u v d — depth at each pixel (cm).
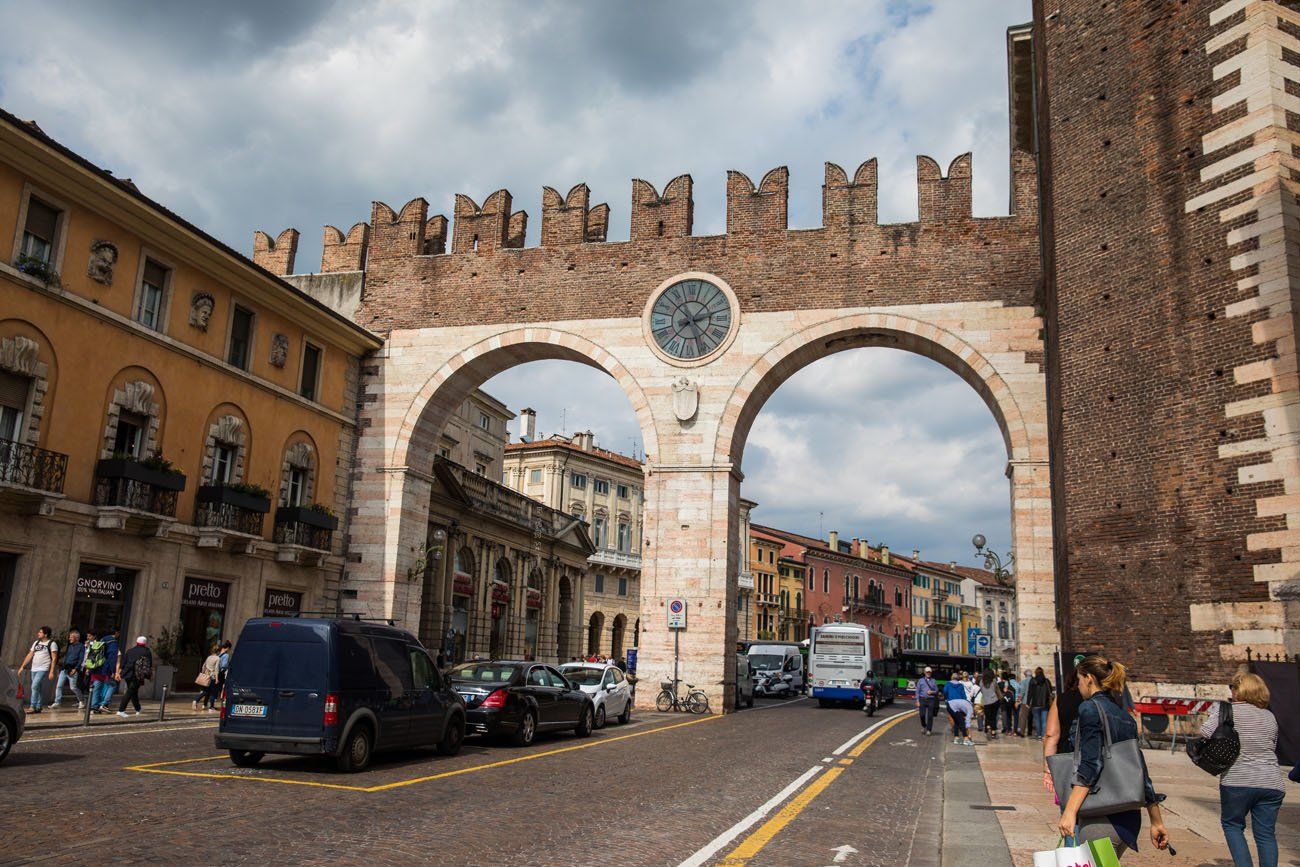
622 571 7000
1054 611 2573
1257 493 1695
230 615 2617
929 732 2477
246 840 845
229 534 2523
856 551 10250
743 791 1288
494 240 3256
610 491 7138
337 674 1304
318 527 2919
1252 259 1759
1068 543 2045
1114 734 622
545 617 5678
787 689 5147
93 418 2209
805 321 2938
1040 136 2678
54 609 2091
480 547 4731
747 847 912
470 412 5331
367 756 1347
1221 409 1773
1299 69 1816
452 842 873
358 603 3056
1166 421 1872
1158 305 1922
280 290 2781
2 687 1217
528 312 3164
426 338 3231
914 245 2917
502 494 4984
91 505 2180
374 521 3117
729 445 2917
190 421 2500
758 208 3061
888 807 1207
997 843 932
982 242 2872
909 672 5919
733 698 2947
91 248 2220
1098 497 1992
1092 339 2062
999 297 2823
